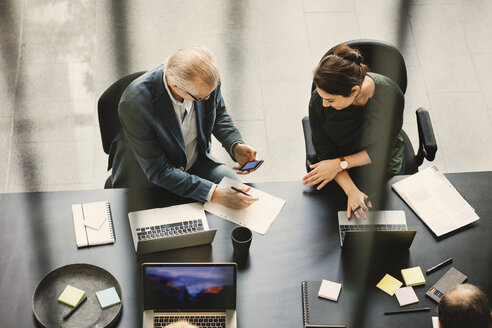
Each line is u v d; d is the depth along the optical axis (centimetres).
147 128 235
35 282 209
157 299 201
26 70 371
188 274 196
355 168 249
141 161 243
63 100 361
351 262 219
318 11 409
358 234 215
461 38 400
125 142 258
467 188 243
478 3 415
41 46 382
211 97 250
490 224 231
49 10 398
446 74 383
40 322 197
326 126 250
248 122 359
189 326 201
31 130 349
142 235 222
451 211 233
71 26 391
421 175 247
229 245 223
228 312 203
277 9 409
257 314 205
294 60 386
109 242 221
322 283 212
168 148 246
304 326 203
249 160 265
